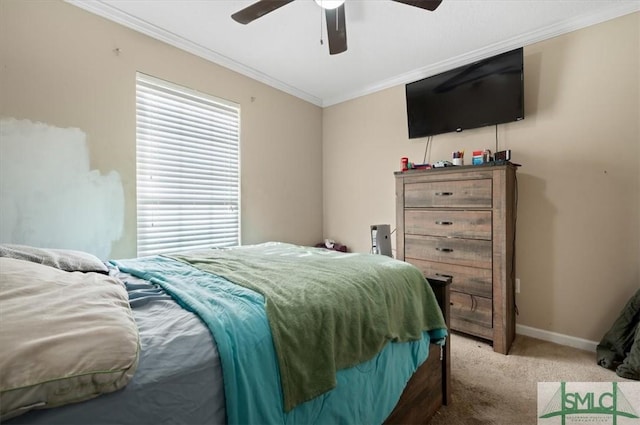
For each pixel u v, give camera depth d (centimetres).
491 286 219
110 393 54
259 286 111
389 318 121
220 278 125
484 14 213
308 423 86
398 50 263
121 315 70
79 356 53
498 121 242
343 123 371
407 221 264
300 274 129
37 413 48
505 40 246
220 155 283
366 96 348
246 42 251
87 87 201
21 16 175
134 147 223
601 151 211
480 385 173
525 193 242
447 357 156
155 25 228
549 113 231
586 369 189
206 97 268
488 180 219
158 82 237
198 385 65
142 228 231
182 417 62
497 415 148
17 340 52
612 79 206
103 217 208
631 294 202
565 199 225
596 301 214
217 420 67
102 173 208
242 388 71
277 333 84
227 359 71
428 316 145
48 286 75
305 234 369
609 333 198
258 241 315
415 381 134
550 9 207
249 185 306
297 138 358
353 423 99
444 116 273
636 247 200
